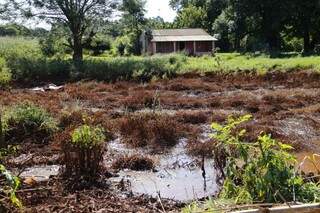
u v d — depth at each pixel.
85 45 40.03
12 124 12.45
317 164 10.14
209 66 29.70
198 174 9.66
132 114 15.20
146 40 61.38
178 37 61.41
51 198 7.17
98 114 15.39
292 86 22.64
